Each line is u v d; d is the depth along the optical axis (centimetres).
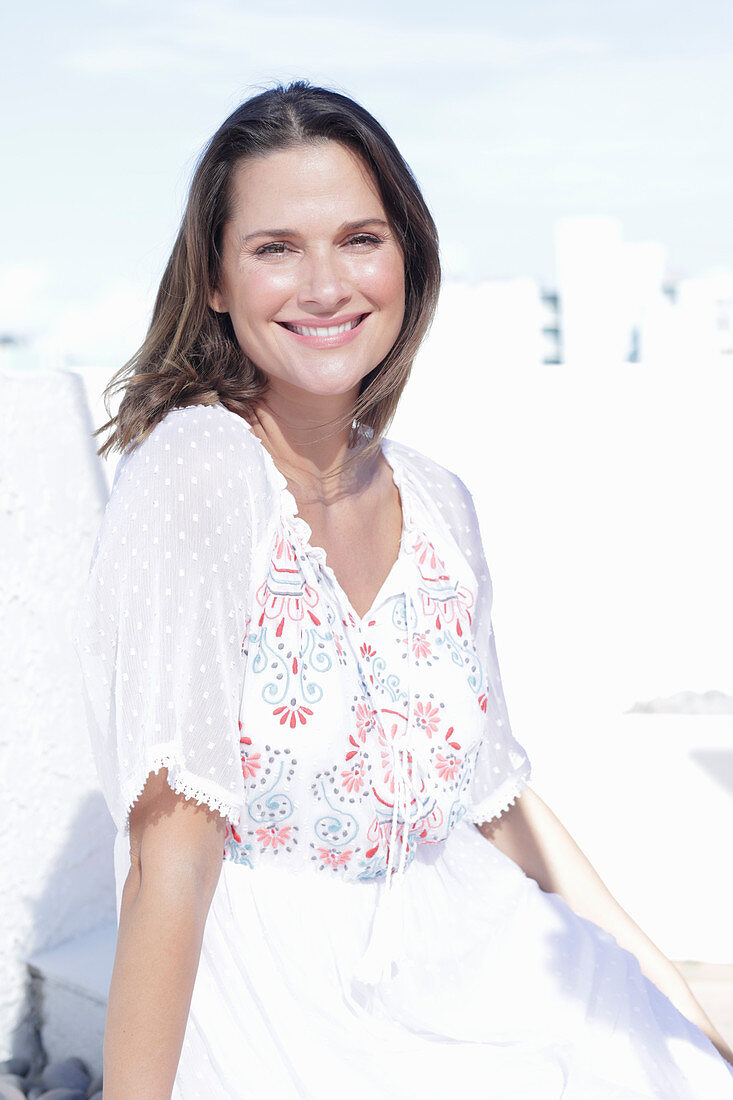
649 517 362
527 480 355
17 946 280
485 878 185
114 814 156
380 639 170
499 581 353
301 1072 151
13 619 277
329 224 158
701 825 332
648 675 364
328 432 172
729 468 363
